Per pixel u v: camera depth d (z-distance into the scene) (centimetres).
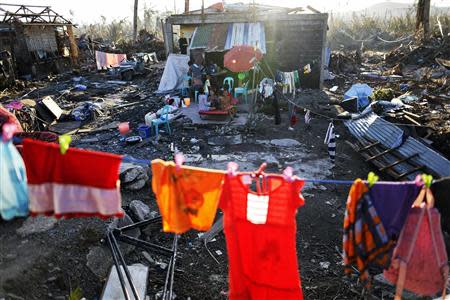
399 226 306
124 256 527
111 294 452
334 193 745
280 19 1553
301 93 1562
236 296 344
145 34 3356
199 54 1541
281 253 328
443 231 445
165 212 315
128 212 621
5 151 293
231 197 322
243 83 1474
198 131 1088
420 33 2723
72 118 1235
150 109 1330
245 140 1018
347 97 1331
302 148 964
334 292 496
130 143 994
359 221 303
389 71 2048
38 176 295
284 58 1628
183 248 578
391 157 827
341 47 3278
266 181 318
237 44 1495
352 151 949
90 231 516
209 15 1616
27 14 2144
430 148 804
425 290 316
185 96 1506
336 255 572
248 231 330
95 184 302
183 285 503
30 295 416
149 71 2119
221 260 557
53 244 484
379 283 503
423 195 297
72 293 429
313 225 643
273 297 339
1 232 495
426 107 1229
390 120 989
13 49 2102
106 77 2117
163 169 306
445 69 1880
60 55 2372
